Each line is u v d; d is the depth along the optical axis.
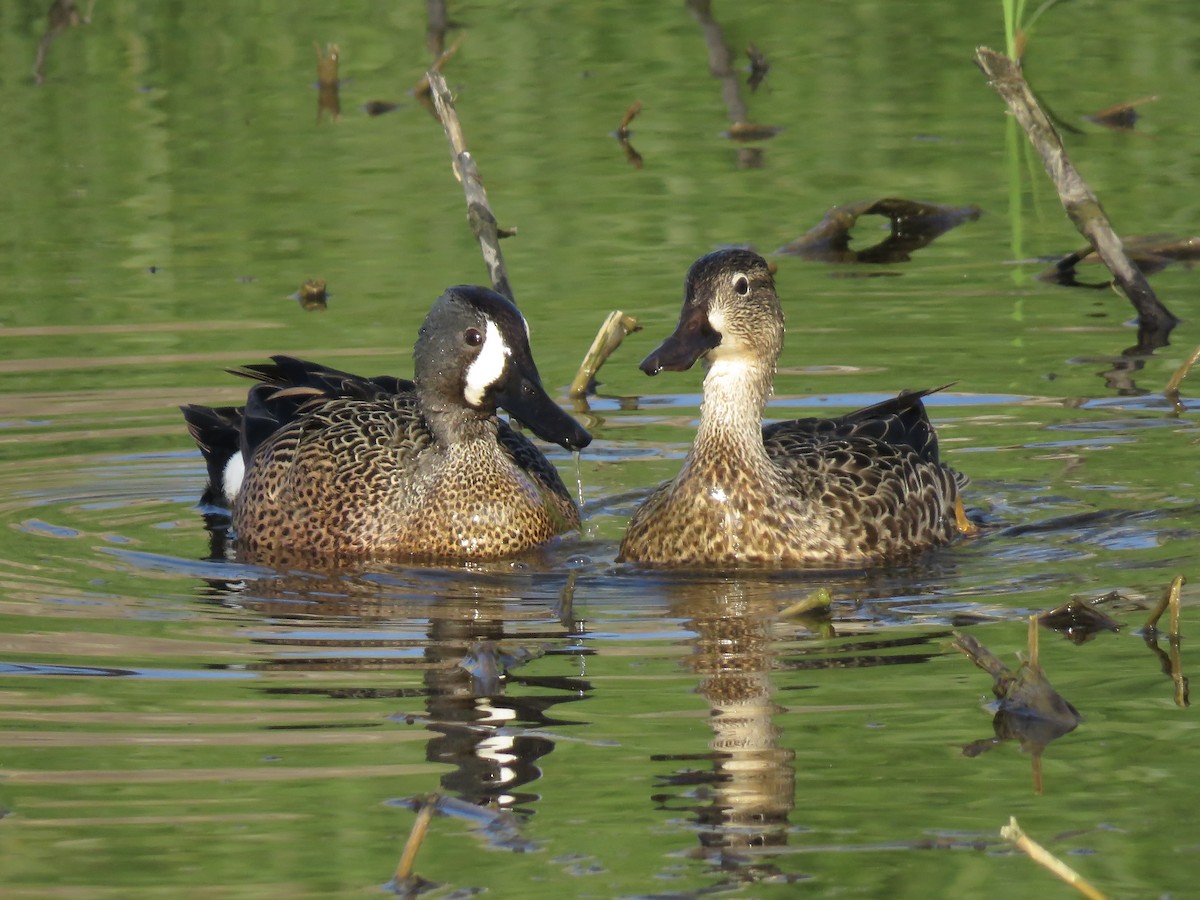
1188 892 7.13
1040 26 27.25
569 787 8.25
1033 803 7.95
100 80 25.31
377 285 17.95
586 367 15.72
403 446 13.38
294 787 8.31
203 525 13.38
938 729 8.78
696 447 12.41
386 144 22.64
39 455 14.35
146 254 19.00
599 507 13.72
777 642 10.29
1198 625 10.23
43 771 8.50
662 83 25.27
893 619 10.70
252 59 26.42
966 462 13.82
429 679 9.75
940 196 20.47
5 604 11.17
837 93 24.59
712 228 19.39
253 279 18.20
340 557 12.84
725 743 8.69
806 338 16.52
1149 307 16.59
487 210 15.56
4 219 20.09
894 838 7.68
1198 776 8.16
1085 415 14.60
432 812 7.50
